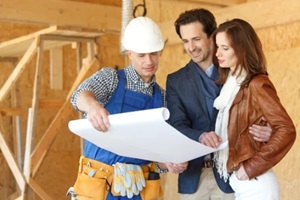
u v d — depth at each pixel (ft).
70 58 21.47
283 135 7.85
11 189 19.99
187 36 9.12
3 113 18.33
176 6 19.90
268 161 7.93
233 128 8.29
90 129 7.60
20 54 18.84
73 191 8.59
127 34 8.42
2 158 19.95
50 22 18.10
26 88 20.53
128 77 8.52
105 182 8.45
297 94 16.48
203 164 9.12
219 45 8.30
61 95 21.21
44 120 20.92
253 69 8.17
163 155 8.06
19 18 17.52
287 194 16.44
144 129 7.25
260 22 16.92
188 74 9.22
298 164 16.22
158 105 8.75
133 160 8.61
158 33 8.39
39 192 14.87
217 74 9.05
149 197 8.68
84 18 18.84
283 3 16.29
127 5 10.35
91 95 7.79
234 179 8.40
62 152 21.24
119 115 7.23
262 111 8.05
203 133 8.37
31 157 14.71
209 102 9.04
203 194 9.12
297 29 16.43
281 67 16.89
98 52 15.08
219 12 17.95
